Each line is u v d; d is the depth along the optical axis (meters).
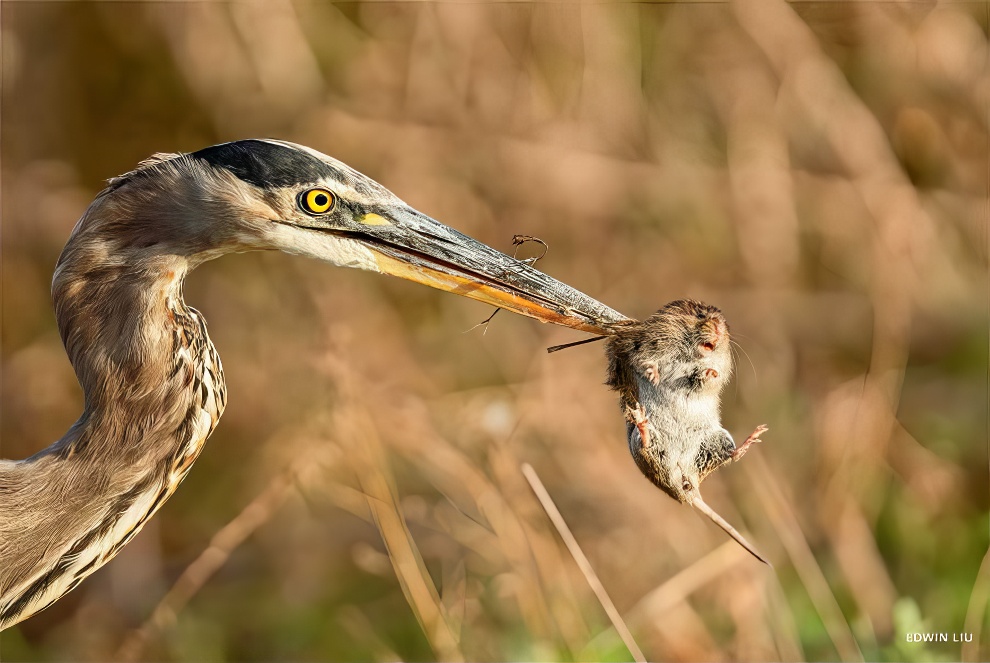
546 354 11.32
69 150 12.19
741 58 12.75
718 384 5.69
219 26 11.81
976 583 9.09
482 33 12.32
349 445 9.55
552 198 12.15
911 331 12.62
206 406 6.77
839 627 8.84
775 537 10.09
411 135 12.06
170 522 11.12
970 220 12.91
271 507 9.85
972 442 11.58
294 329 11.49
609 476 10.43
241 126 11.97
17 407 11.34
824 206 12.61
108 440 6.53
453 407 10.95
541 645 8.61
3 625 6.64
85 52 12.12
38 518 6.52
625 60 12.62
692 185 12.52
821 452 11.05
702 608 9.65
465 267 6.86
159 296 6.57
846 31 13.16
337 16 12.41
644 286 12.24
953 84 13.05
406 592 8.80
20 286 11.70
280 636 10.27
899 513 10.88
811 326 12.43
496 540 9.26
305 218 6.71
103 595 10.56
